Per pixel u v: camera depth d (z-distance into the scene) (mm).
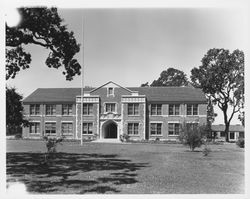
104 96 50594
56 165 18703
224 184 14133
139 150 29594
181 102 49562
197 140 28516
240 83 57250
